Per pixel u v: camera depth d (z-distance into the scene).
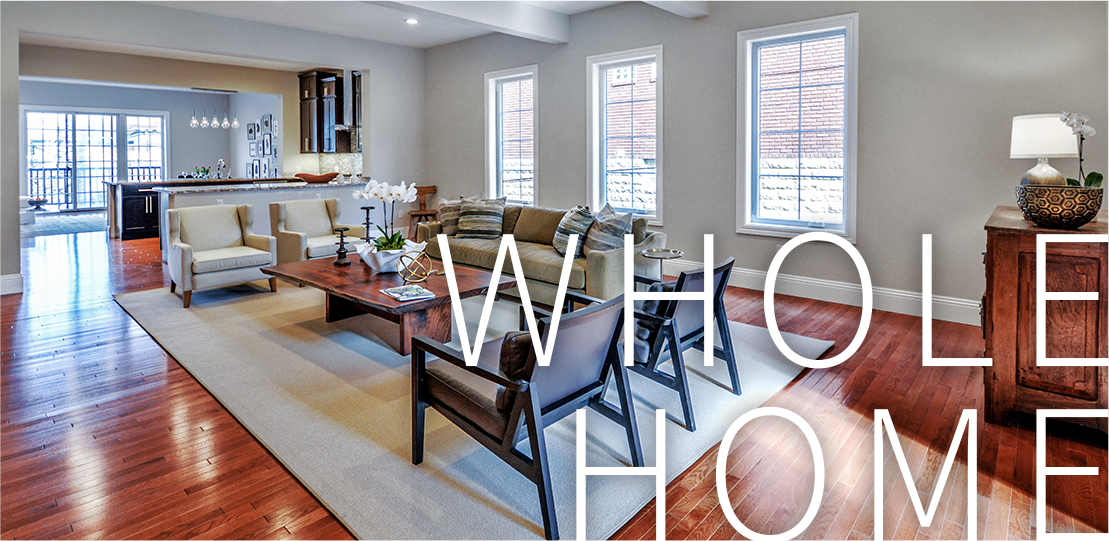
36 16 5.27
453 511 2.10
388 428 2.73
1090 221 2.67
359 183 7.91
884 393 3.13
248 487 2.26
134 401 3.05
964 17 4.30
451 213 6.00
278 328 4.31
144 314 4.69
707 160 5.79
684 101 5.89
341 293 3.66
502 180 7.84
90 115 12.41
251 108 11.98
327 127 9.74
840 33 4.96
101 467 2.40
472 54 7.79
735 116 5.54
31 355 3.74
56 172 12.27
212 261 5.00
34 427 2.74
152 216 9.45
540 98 7.12
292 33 7.04
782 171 5.41
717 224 5.79
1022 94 4.11
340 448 2.54
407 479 2.30
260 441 2.60
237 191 6.88
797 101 5.25
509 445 2.05
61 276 6.29
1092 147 3.89
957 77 4.36
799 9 5.05
